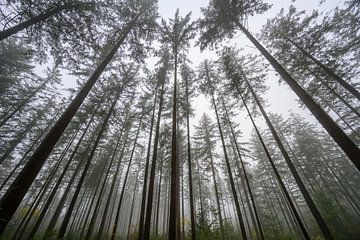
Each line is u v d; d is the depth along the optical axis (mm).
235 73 15633
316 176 26312
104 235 23984
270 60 9609
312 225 22703
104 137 20609
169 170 28375
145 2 13023
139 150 31609
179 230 13383
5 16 7016
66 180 27375
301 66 14250
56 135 6422
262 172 29500
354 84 16188
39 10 7824
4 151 21922
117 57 14453
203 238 10867
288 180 27875
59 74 21672
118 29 11227
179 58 15586
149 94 19391
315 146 26797
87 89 8062
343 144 6270
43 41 8961
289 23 14398
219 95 18359
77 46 9750
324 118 7000
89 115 18141
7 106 18453
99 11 9938
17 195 5090
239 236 24469
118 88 16250
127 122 19656
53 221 15219
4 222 4648
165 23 14008
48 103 24219
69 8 8891
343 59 13930
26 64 19156
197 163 28344
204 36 12578
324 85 15094
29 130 21688
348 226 15961
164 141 16328
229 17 11844
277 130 26703
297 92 8156
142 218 12562
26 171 5488
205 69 19812
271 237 13625
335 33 13703
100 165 25875
